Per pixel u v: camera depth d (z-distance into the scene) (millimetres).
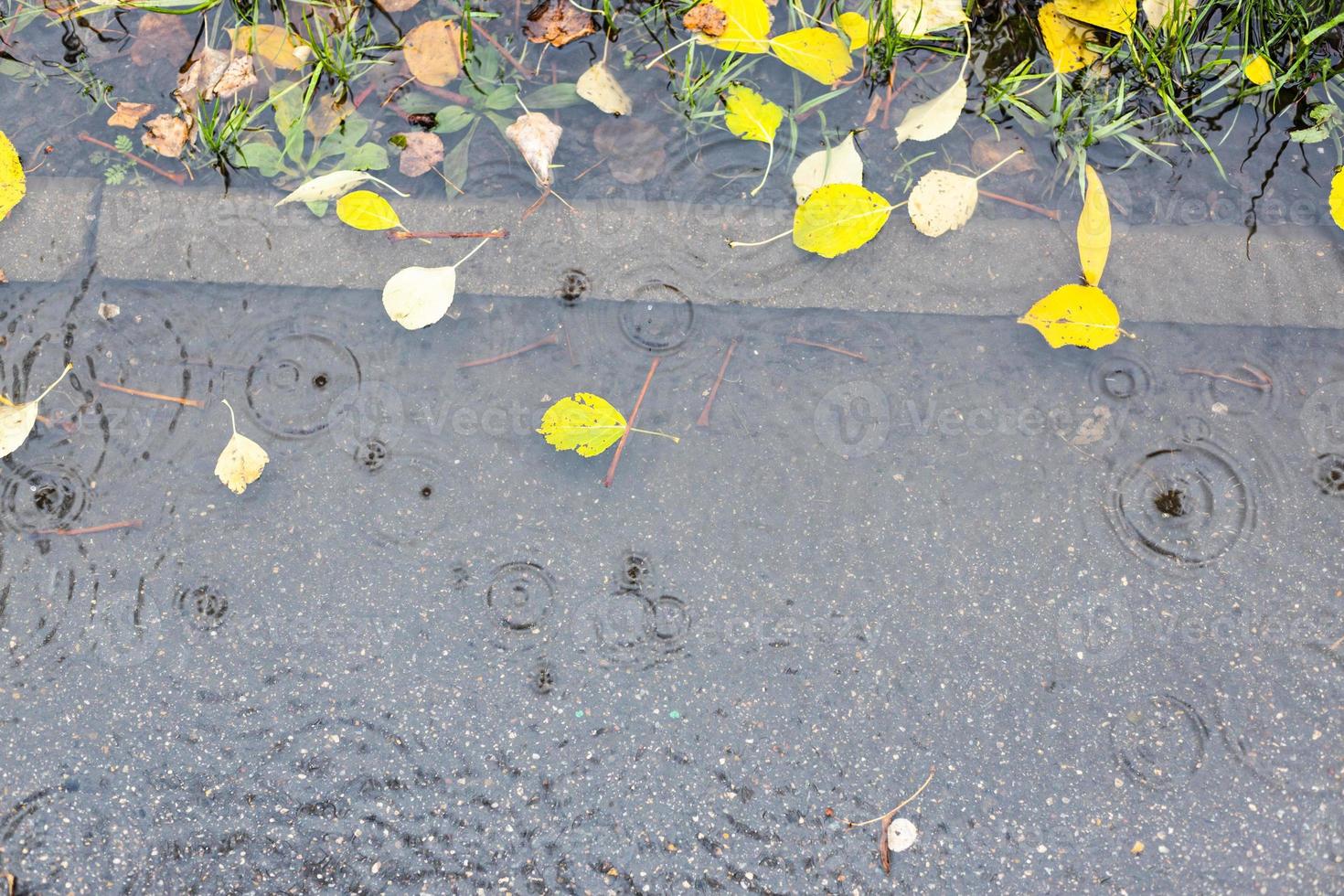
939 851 1597
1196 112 2086
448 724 1662
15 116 2082
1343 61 2105
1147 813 1606
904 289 1927
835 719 1664
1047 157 2043
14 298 1937
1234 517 1773
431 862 1599
